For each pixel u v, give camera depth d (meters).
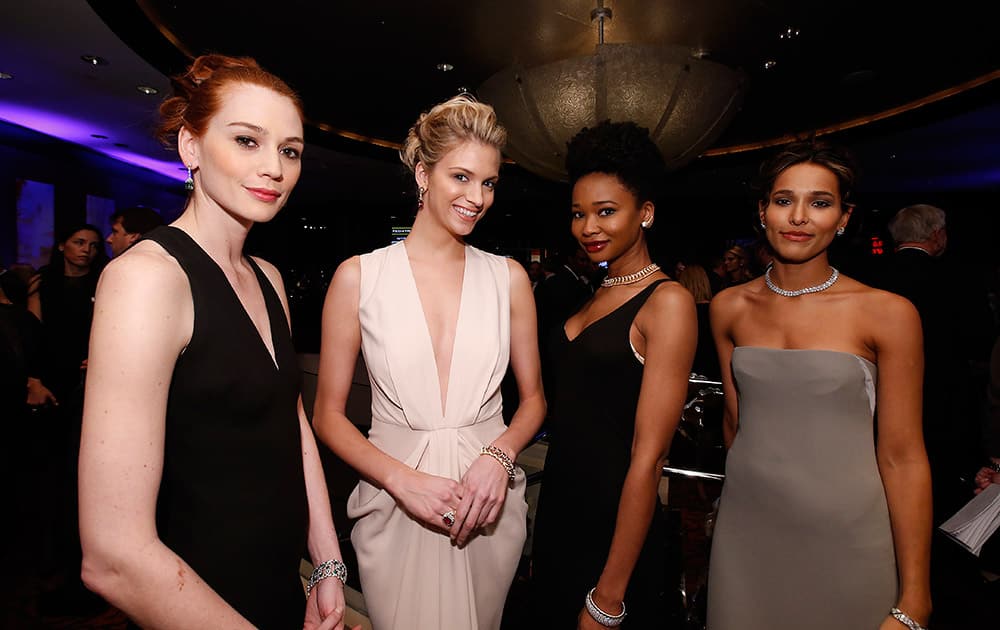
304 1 4.35
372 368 1.35
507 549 1.36
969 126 7.27
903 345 1.16
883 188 11.66
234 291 0.89
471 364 1.33
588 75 2.73
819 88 6.02
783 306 1.31
